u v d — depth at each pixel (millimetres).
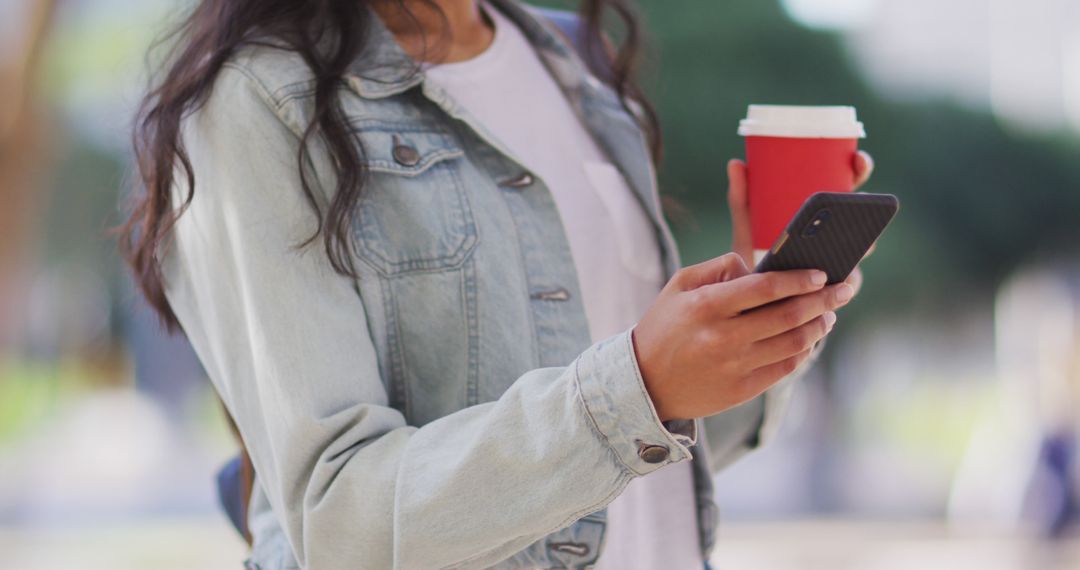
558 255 1914
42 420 22391
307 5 1857
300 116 1764
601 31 2389
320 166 1763
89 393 25031
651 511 1996
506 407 1588
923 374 27234
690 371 1487
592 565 1800
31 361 24109
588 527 1804
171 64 1975
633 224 2098
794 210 1912
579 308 1903
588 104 2164
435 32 2059
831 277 1498
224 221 1753
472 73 2033
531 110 2074
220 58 1808
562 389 1551
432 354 1812
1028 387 13023
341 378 1694
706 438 2273
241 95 1770
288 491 1690
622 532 1951
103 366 25312
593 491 1543
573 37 2381
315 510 1646
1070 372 11094
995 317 25875
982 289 21156
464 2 2080
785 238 1441
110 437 22594
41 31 11734
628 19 2391
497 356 1817
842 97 15750
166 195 1852
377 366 1757
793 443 21359
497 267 1842
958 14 20359
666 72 14578
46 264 21844
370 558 1631
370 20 1891
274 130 1759
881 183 18078
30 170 12102
